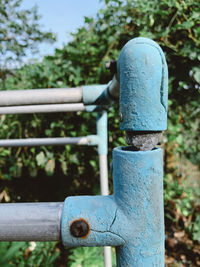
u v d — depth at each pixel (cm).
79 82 201
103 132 147
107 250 142
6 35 285
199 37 162
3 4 279
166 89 48
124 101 49
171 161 214
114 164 51
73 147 209
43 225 50
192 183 238
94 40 190
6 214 50
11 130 219
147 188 47
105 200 51
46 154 212
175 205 214
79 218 49
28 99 75
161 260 50
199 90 177
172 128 197
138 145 49
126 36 187
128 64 47
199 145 219
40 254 191
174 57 171
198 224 217
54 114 204
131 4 179
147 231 48
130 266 49
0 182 236
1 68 267
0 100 75
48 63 200
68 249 201
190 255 205
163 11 162
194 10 158
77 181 234
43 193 243
